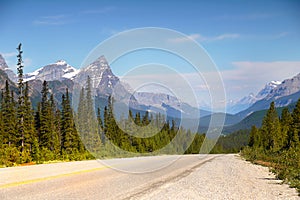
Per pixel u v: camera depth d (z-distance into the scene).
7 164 39.16
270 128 66.00
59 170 20.78
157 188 13.92
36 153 45.94
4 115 55.31
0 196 11.47
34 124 58.72
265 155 44.12
